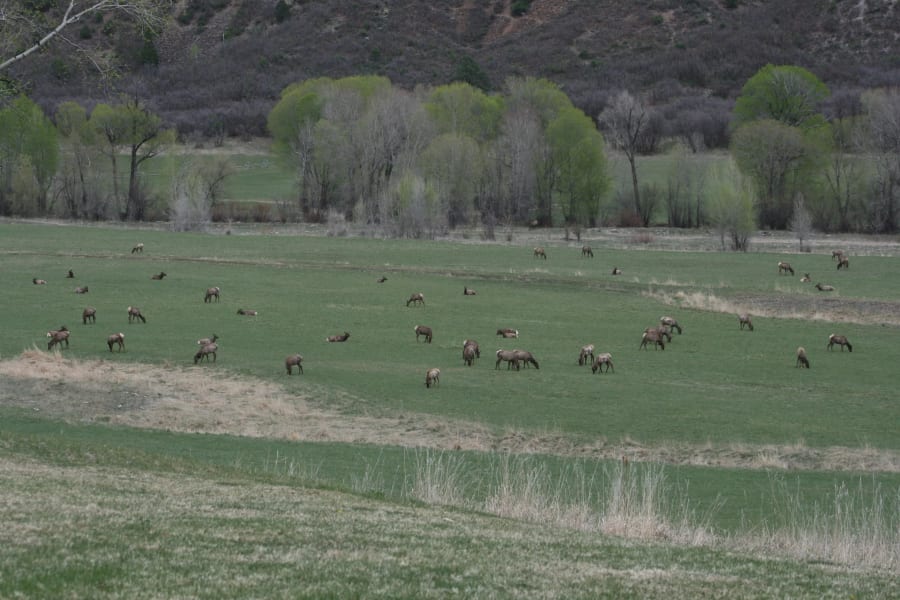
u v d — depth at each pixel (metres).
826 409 86.19
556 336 120.38
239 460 63.22
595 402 87.44
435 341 116.06
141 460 52.78
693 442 75.94
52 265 170.25
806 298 146.88
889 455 72.56
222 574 28.05
